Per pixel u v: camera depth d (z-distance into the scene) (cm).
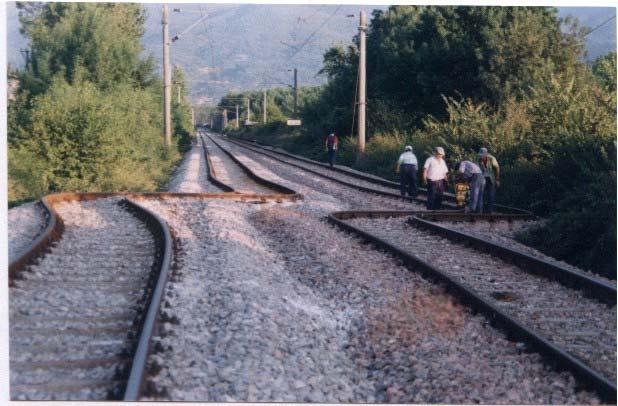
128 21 5531
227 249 1324
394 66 4994
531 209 2289
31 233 1490
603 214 1572
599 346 879
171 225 1627
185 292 974
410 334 918
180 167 4272
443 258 1420
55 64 4162
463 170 2089
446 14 4662
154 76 4969
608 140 2075
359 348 895
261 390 695
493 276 1263
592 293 1115
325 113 6325
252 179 3422
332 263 1312
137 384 613
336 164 4934
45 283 1038
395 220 1967
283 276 1218
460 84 4578
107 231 1540
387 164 4088
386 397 736
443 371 791
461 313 995
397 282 1180
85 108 2830
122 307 927
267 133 10338
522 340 865
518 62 4044
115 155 2870
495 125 3150
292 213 2003
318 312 1022
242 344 791
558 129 2494
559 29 4028
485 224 1986
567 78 3100
